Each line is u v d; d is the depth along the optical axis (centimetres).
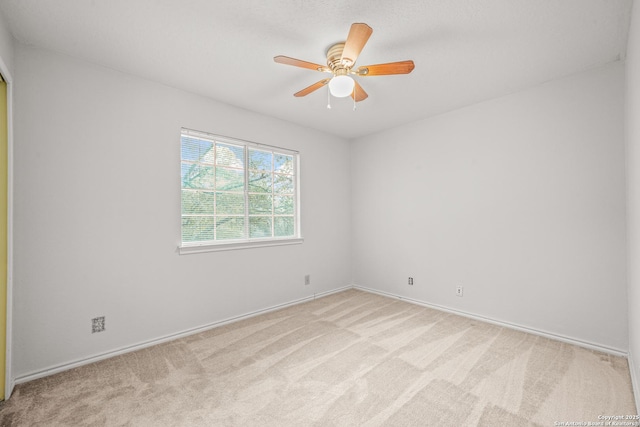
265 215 337
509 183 277
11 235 176
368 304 354
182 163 273
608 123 225
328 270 400
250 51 207
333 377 194
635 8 153
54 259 202
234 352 231
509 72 236
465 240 310
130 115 236
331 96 280
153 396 175
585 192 236
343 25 179
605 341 227
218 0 157
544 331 257
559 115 248
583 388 181
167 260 255
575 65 227
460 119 313
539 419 154
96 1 157
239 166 314
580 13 168
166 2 158
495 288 288
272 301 333
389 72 187
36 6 160
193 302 271
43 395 175
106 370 204
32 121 195
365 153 416
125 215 233
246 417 157
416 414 158
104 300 222
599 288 230
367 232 414
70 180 209
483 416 157
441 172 329
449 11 166
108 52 207
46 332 199
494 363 212
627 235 214
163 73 237
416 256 355
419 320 299
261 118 327
